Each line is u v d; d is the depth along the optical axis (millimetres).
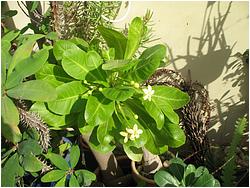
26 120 448
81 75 470
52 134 569
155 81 621
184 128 656
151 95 473
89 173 513
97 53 496
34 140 464
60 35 556
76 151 517
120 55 505
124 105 499
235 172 611
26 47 458
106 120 452
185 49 698
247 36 684
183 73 713
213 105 720
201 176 481
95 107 452
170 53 701
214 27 684
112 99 439
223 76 715
